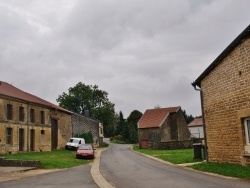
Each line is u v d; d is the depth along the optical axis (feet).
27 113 125.49
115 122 352.69
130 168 66.08
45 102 148.46
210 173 50.37
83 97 312.91
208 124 63.72
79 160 97.55
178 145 155.02
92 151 105.70
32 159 83.15
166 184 40.22
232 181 40.63
